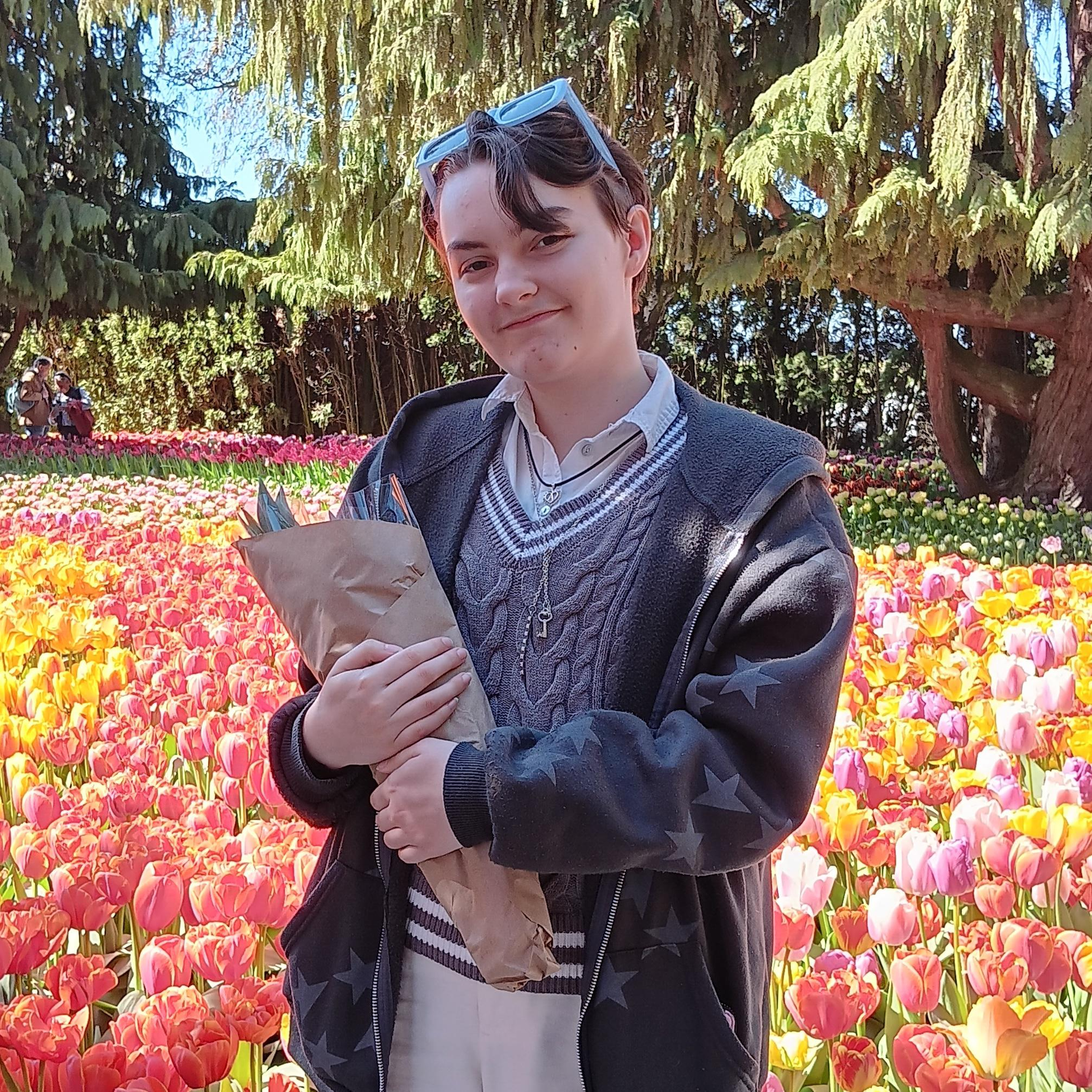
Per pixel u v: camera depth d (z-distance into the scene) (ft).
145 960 5.26
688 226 29.96
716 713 3.25
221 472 35.99
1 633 10.95
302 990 3.97
